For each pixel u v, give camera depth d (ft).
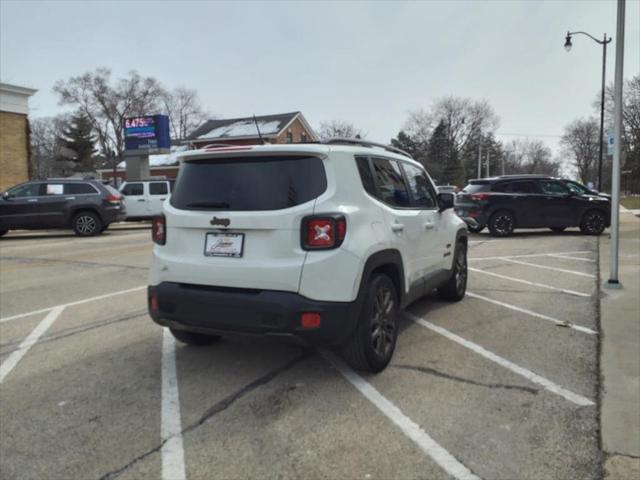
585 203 47.91
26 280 27.50
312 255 11.41
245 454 9.58
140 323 18.62
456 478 8.78
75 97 230.27
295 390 12.39
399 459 9.37
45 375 13.65
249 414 11.18
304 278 11.34
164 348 15.69
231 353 15.10
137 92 239.09
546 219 47.42
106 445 9.98
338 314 11.45
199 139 161.07
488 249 38.63
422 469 9.04
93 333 17.47
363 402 11.69
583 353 14.84
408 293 15.10
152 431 10.51
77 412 11.42
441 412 11.19
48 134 264.11
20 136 74.08
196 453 9.64
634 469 8.99
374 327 13.02
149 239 48.80
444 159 274.98
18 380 13.33
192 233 12.68
